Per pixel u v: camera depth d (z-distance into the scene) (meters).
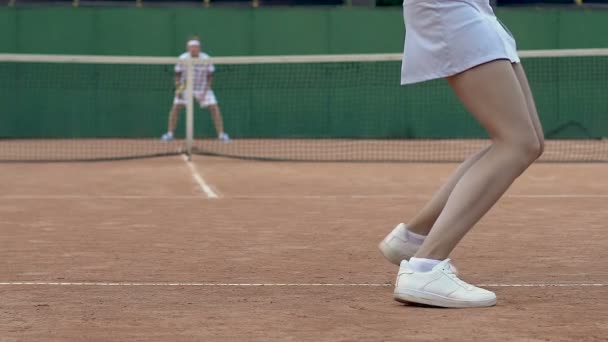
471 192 4.26
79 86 20.31
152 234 6.92
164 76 20.45
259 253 6.01
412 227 4.70
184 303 4.33
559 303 4.33
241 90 20.62
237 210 8.52
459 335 3.64
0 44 20.30
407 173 12.81
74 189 10.46
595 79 20.61
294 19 20.64
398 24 20.75
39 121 20.28
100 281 4.96
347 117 20.66
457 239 4.28
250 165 14.12
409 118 20.70
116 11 20.42
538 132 4.39
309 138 20.70
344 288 4.75
